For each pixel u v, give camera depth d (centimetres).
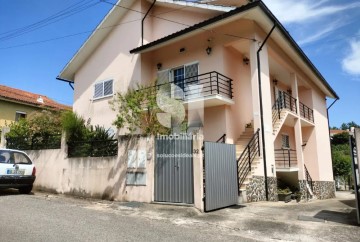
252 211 770
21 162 1006
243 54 1370
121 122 1034
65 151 1066
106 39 1597
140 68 1384
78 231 537
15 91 2377
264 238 533
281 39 1248
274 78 1625
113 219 650
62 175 1057
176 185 795
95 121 1539
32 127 1336
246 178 986
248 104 1352
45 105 2291
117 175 902
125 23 1510
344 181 2775
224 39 1215
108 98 1502
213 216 700
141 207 773
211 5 1213
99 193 933
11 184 948
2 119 2058
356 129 667
